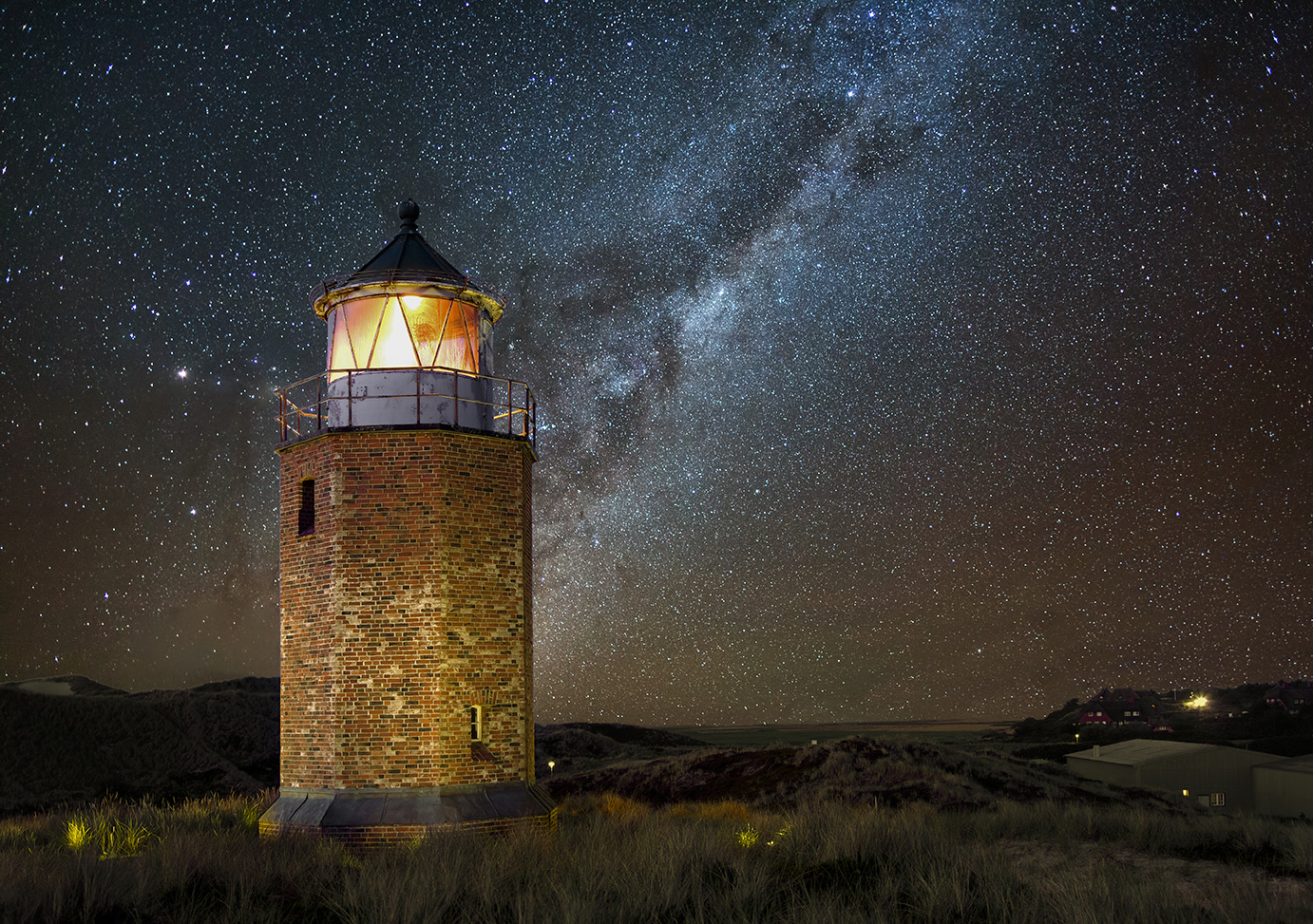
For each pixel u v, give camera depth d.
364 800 14.90
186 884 11.48
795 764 36.69
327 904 10.78
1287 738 76.50
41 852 14.26
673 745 92.50
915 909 11.01
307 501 16.72
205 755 55.22
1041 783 35.22
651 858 12.66
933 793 30.30
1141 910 10.31
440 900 10.76
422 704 15.25
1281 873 13.48
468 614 15.80
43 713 53.78
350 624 15.39
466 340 17.70
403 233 18.22
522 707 16.27
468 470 16.17
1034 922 10.28
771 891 11.93
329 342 17.73
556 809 17.16
